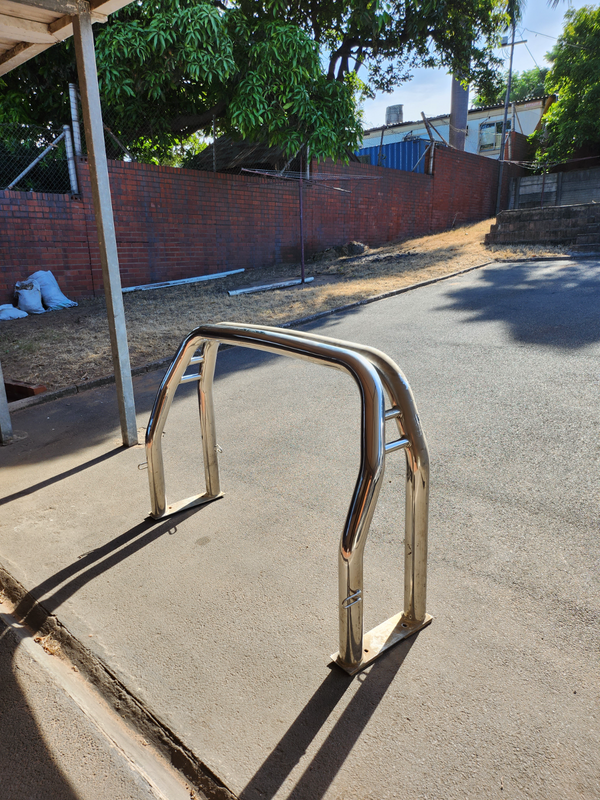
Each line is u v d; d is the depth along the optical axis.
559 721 1.33
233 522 2.39
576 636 1.61
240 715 1.40
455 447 2.93
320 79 10.34
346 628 1.48
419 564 1.63
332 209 12.73
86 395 4.44
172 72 8.90
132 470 3.00
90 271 8.67
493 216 18.61
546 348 4.36
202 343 2.21
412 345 4.86
